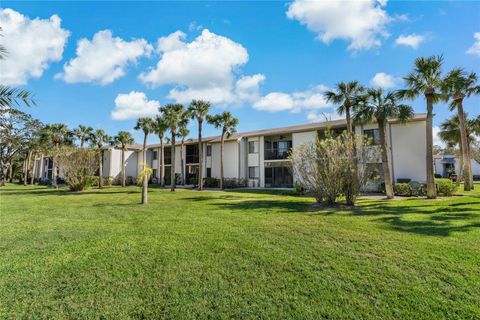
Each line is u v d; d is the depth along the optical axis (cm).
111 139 3550
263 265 468
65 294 371
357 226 753
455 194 1688
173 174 2484
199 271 444
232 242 605
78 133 3456
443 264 456
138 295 367
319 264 468
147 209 1163
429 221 810
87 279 417
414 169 1986
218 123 2719
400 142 2047
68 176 2470
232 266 464
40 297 363
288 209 1113
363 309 329
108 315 321
